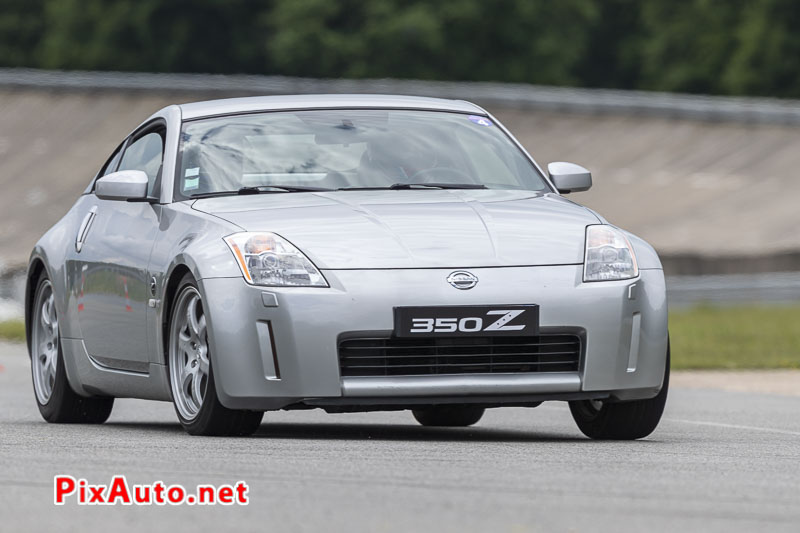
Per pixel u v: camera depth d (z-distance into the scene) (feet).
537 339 66.18
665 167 534.37
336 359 64.69
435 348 65.31
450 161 78.02
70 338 82.02
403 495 45.80
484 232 68.03
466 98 614.34
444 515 41.57
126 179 75.10
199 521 40.34
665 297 69.15
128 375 75.72
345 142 78.02
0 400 103.71
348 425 83.35
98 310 78.38
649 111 583.99
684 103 577.84
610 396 67.41
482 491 47.03
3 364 166.61
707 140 555.28
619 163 544.21
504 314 65.36
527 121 595.06
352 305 64.75
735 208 482.69
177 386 70.54
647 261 69.56
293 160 76.28
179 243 70.13
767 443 68.44
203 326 68.44
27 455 57.77
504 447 63.05
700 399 112.47
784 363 167.63
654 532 39.24
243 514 41.68
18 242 498.69
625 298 67.26
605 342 66.69
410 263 65.72
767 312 318.45
